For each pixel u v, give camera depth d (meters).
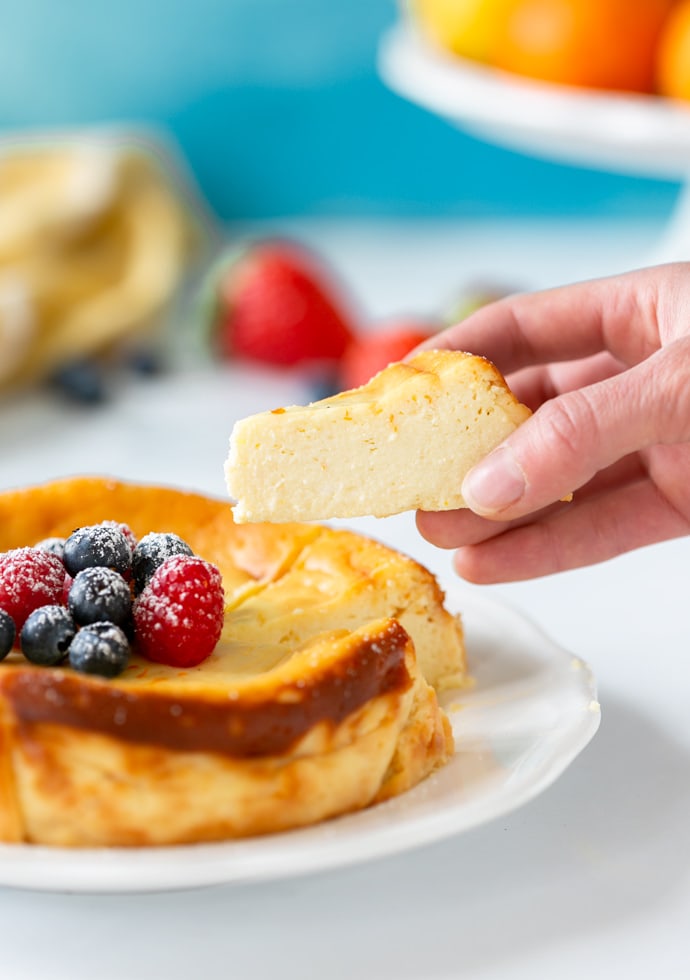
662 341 0.72
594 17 0.95
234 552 0.72
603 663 0.75
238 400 1.06
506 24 0.97
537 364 0.75
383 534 0.87
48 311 1.09
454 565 0.73
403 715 0.63
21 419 1.02
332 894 0.62
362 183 1.43
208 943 0.60
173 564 0.64
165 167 1.28
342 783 0.62
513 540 0.73
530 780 0.63
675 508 0.74
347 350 1.11
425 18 1.05
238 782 0.61
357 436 0.64
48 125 1.40
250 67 1.39
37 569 0.64
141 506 0.72
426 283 1.25
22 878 0.58
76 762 0.60
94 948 0.60
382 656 0.63
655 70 0.95
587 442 0.63
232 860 0.59
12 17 1.36
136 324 1.11
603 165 1.42
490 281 1.24
